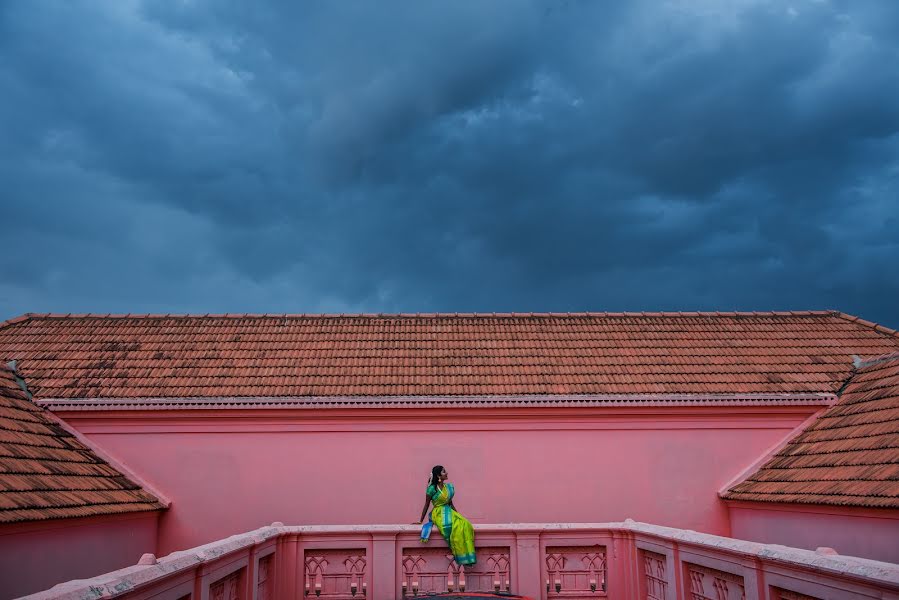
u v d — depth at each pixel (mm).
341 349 15250
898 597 4449
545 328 16328
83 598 4281
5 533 8602
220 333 15805
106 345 15094
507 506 13281
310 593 9625
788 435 13758
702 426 13750
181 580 5906
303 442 13414
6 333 15492
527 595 9641
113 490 11891
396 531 9688
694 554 7680
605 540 9930
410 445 13461
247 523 13016
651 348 15438
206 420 13328
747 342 15727
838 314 17188
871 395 12773
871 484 9945
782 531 11805
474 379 14141
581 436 13656
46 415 12891
